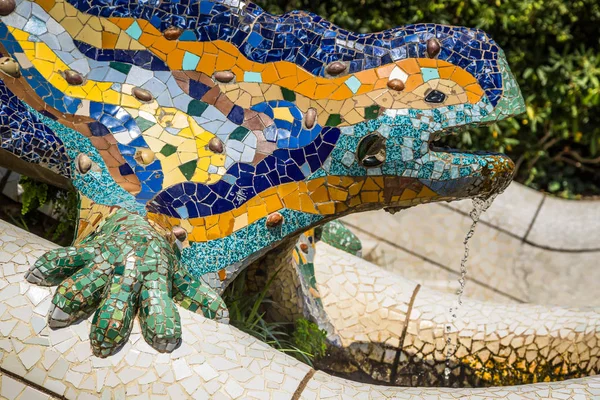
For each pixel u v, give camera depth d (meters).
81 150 3.22
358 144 3.16
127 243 2.92
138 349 2.76
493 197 3.46
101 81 3.28
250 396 2.74
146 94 3.28
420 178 3.17
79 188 3.22
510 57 6.39
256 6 3.32
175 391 2.72
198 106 3.30
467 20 6.26
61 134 3.21
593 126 6.84
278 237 3.26
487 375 3.91
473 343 3.94
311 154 3.21
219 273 3.22
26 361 2.74
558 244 5.71
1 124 3.14
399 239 5.61
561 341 3.77
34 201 3.95
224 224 3.22
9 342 2.76
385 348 4.01
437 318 4.02
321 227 4.26
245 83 3.30
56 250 2.88
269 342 3.56
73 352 2.75
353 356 3.99
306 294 3.85
